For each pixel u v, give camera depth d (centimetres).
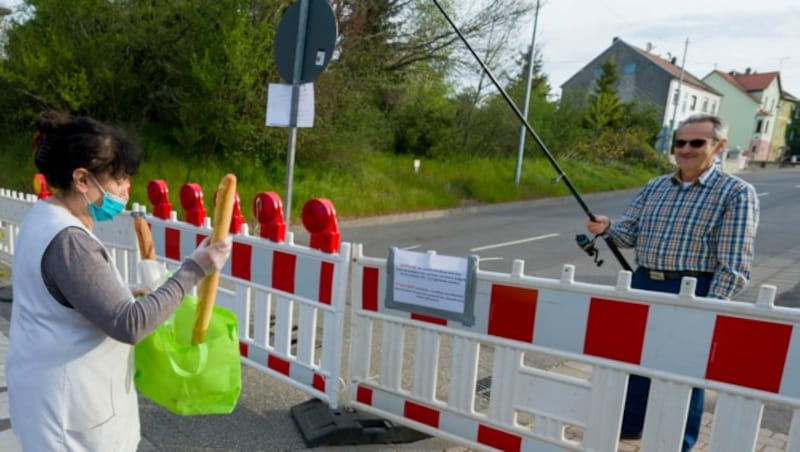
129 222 400
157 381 166
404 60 1503
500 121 2166
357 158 1364
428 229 1098
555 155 2519
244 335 336
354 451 263
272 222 311
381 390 282
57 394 138
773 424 314
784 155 6594
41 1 1018
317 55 369
